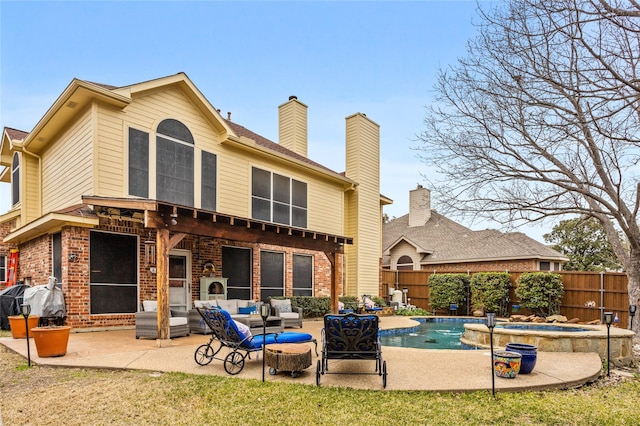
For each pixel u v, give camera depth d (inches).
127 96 435.2
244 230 417.7
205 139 526.3
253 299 566.9
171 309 402.3
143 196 452.1
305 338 289.7
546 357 304.0
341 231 743.7
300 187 667.4
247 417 181.0
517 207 395.9
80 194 431.8
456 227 1053.8
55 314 384.2
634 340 444.8
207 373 246.2
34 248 498.6
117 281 424.8
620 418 187.3
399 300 805.9
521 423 177.5
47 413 186.1
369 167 796.6
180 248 481.7
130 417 181.5
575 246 1105.4
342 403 196.5
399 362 280.8
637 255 446.9
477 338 388.2
